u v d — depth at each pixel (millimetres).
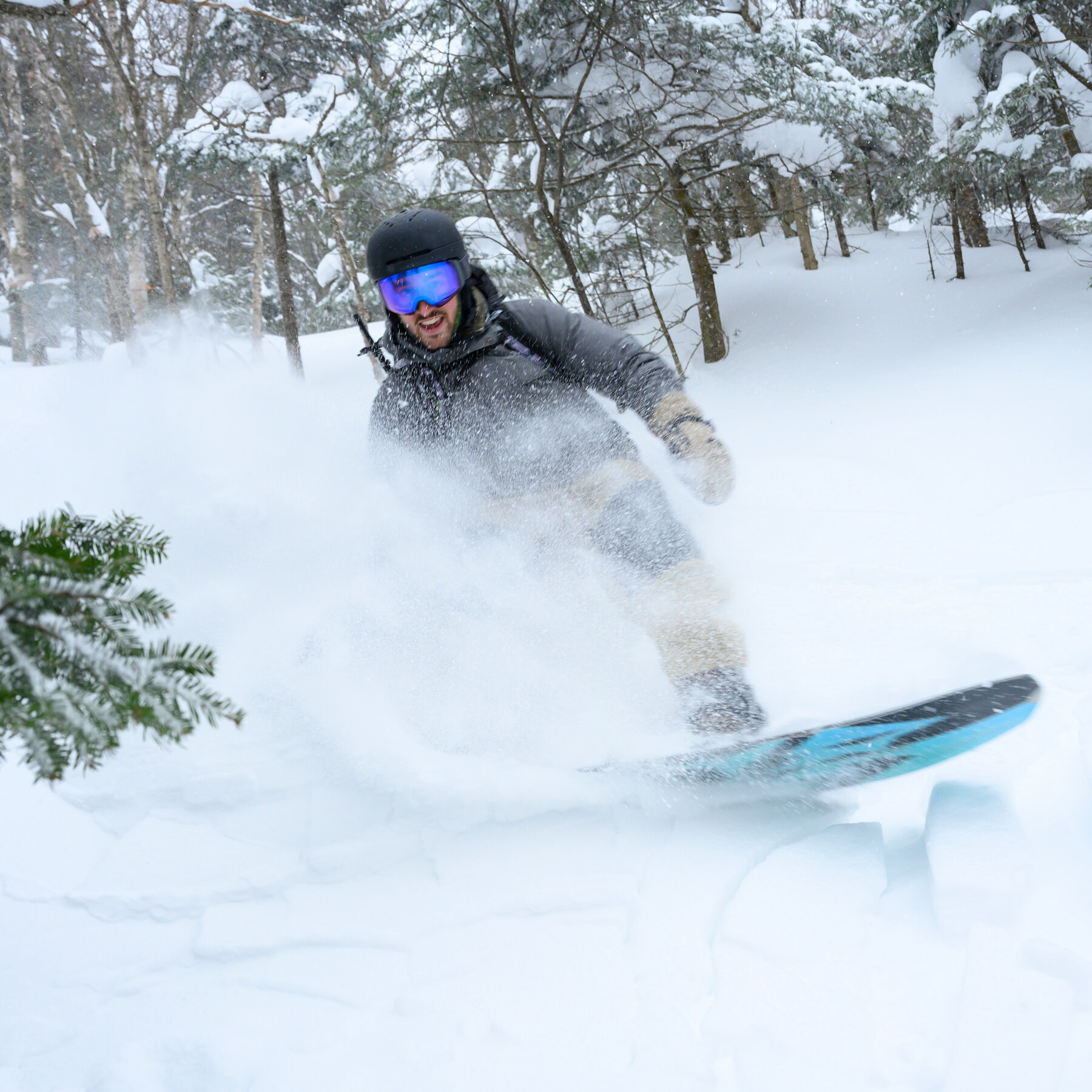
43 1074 1560
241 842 2232
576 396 2721
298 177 14758
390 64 13945
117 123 16953
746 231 17328
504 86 10906
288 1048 1547
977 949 1435
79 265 19703
